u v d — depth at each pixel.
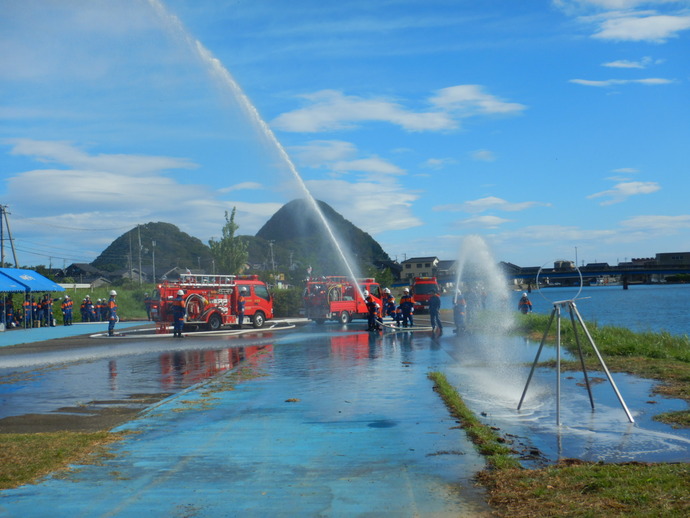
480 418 8.55
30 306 38.66
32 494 5.44
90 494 5.42
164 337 26.70
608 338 18.88
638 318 54.31
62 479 5.86
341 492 5.38
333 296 33.81
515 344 19.52
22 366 16.47
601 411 8.94
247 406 9.62
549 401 9.79
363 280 36.50
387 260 149.75
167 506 5.09
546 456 6.54
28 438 7.57
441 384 11.06
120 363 16.83
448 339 21.92
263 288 32.81
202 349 20.39
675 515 4.47
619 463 6.08
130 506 5.10
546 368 13.73
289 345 20.81
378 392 10.69
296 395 10.56
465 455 6.54
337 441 7.23
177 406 9.70
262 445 7.11
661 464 5.95
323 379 12.43
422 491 5.38
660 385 11.11
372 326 27.41
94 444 7.24
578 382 11.66
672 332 38.50
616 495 4.97
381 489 5.45
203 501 5.20
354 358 16.25
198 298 29.52
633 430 7.71
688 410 8.86
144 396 11.19
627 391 10.55
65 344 24.44
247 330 30.33
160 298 28.73
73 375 14.41
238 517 4.81
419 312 42.06
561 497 5.03
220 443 7.24
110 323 28.69
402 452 6.70
